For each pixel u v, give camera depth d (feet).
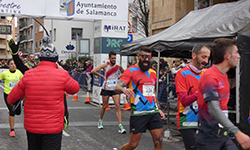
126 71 14.49
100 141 21.13
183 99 12.56
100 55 37.96
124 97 36.04
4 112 32.55
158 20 74.79
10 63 22.93
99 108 36.68
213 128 9.69
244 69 17.16
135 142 14.40
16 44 14.38
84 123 27.25
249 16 20.84
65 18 38.19
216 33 20.01
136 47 26.58
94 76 40.04
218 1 60.18
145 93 14.30
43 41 11.73
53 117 11.30
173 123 27.76
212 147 9.71
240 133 8.71
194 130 12.79
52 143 11.39
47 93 11.25
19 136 21.95
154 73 14.87
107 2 37.91
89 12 37.65
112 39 38.19
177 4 67.87
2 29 48.11
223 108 9.75
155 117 14.33
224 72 9.69
